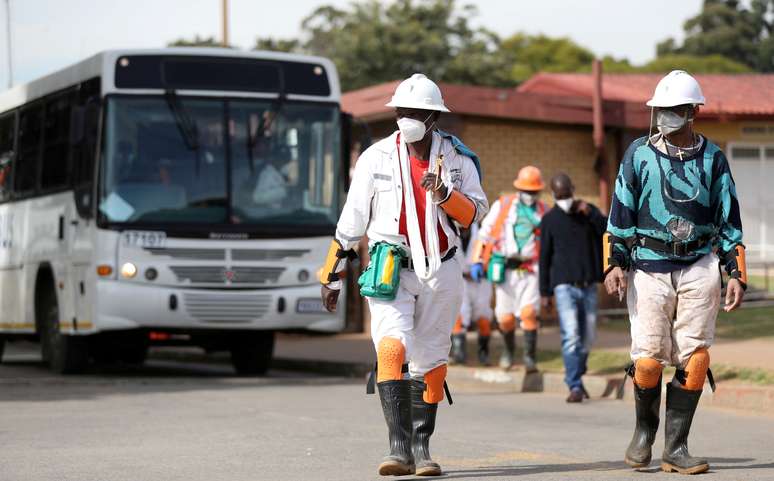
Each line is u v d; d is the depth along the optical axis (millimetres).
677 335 20516
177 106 42938
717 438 26422
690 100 19812
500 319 40750
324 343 60062
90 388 39219
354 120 44562
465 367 43562
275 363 51750
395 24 157375
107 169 42156
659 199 20266
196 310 42062
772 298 67375
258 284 42625
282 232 42969
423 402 20219
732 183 20328
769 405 32250
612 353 41969
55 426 28453
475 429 28391
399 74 154500
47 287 47906
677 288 20391
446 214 19531
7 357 66188
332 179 44094
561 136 64500
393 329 19312
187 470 21500
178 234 42094
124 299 41531
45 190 48094
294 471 21297
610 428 28656
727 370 35625
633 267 20672
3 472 21375
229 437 26328
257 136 43406
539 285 35844
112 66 42938
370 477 20500
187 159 42688
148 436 26547
